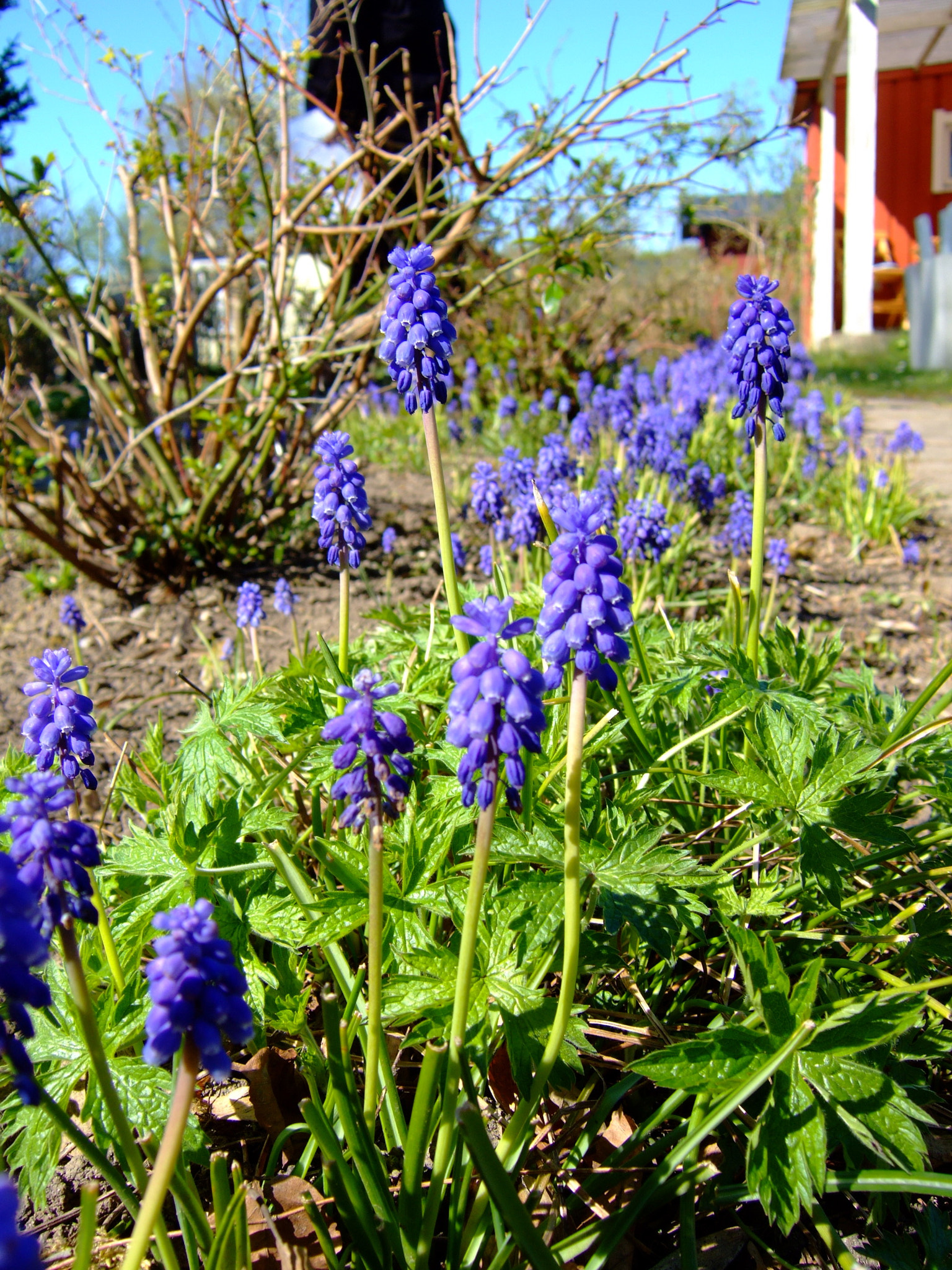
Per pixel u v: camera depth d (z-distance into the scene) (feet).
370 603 3.14
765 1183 1.03
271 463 3.57
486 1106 1.24
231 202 3.44
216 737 1.47
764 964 1.12
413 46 4.65
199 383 4.23
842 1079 1.05
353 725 0.92
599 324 7.35
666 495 3.53
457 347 6.56
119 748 2.00
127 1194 0.94
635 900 1.18
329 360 3.64
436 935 1.35
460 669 0.87
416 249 1.40
